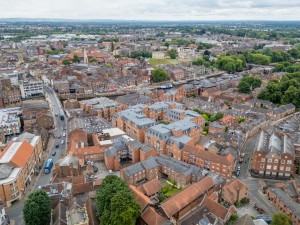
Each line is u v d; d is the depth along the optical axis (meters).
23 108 199.25
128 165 139.62
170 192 122.56
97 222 100.06
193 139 153.25
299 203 116.75
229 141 161.50
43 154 155.62
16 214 109.56
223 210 99.88
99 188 112.38
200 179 119.50
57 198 102.81
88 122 183.00
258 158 136.75
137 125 166.25
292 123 190.75
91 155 144.88
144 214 97.88
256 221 98.62
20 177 118.69
